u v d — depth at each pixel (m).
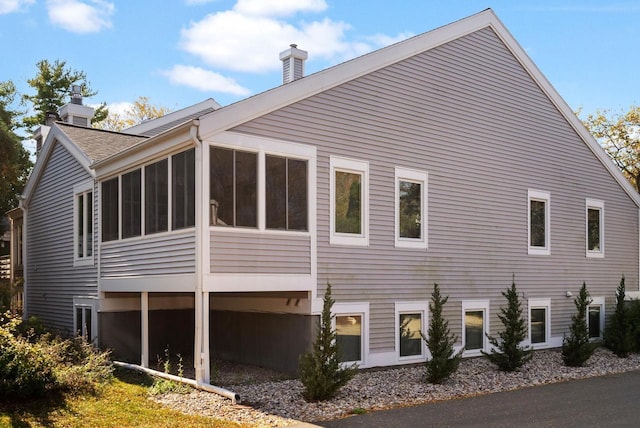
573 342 15.03
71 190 16.80
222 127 10.98
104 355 12.20
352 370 10.63
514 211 16.39
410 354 13.91
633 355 17.27
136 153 12.86
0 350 9.48
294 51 16.48
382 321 13.30
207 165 10.81
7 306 18.84
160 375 11.80
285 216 11.78
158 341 15.88
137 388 10.83
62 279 17.19
